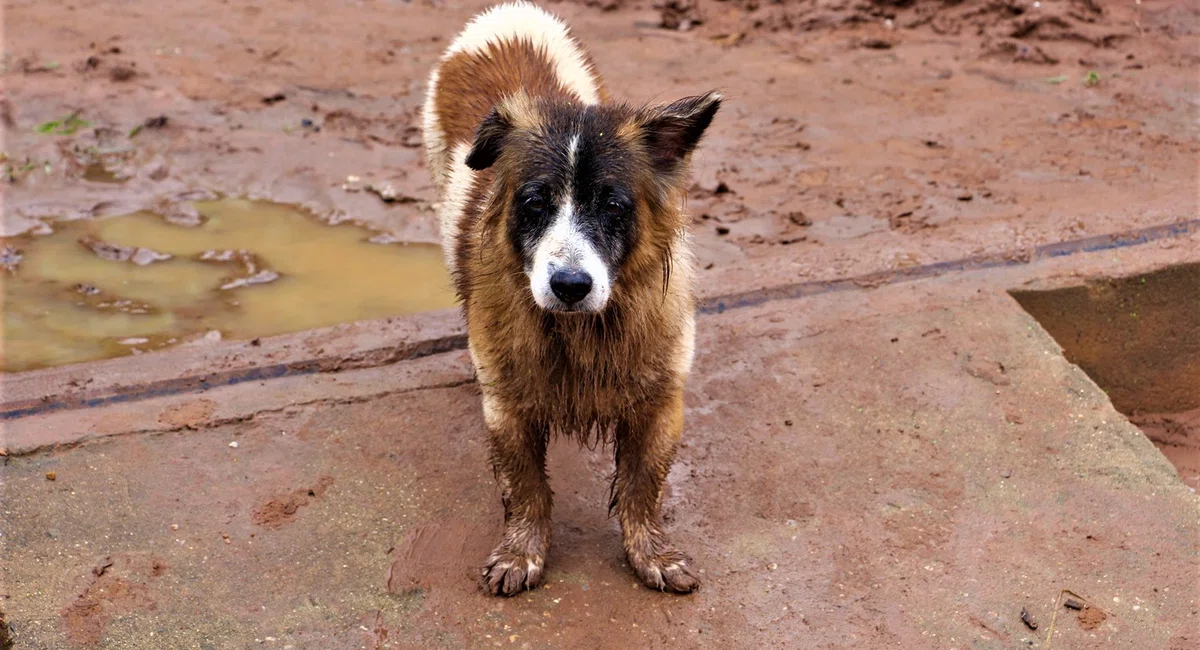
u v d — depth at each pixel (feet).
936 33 14.47
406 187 10.16
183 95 11.86
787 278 8.75
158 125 11.05
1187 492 7.43
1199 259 8.95
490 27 8.41
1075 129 11.29
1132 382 9.20
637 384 6.86
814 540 7.18
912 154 10.72
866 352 8.23
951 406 7.91
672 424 6.97
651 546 7.00
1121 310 8.93
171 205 9.96
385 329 8.30
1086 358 9.04
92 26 13.80
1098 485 7.47
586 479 7.51
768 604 6.89
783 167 10.46
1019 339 8.31
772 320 8.46
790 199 9.98
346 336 8.24
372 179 10.29
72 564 6.92
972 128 11.38
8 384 7.79
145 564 6.94
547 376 6.83
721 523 7.26
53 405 7.68
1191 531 7.23
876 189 10.09
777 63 13.44
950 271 8.87
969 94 12.41
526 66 7.98
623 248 6.59
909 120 11.64
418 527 7.19
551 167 6.54
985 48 13.67
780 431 7.75
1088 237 9.13
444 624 6.77
